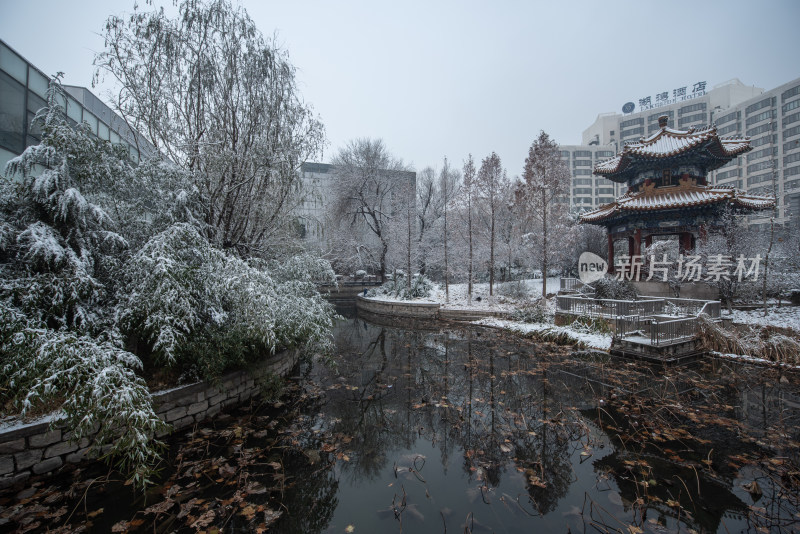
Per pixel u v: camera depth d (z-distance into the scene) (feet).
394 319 67.00
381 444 18.51
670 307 45.68
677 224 55.72
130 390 14.16
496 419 21.13
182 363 20.44
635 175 62.75
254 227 30.01
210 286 20.40
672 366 31.27
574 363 33.24
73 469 15.33
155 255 18.66
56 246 16.99
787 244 56.70
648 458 16.38
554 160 72.08
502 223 91.61
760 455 16.52
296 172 30.76
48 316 16.85
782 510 12.79
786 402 23.06
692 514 12.64
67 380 13.94
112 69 24.26
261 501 13.80
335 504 13.70
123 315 17.78
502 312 59.41
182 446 17.63
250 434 19.10
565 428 19.69
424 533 12.07
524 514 12.87
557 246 72.69
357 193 97.35
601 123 262.06
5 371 14.16
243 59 27.78
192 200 23.75
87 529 12.09
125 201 22.67
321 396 25.36
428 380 29.12
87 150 19.61
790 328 38.63
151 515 12.85
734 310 50.34
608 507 13.16
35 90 33.50
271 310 20.49
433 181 113.70
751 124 179.32
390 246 92.17
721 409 21.97
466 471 15.87
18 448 14.02
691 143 51.29
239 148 27.81
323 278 32.12
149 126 25.35
